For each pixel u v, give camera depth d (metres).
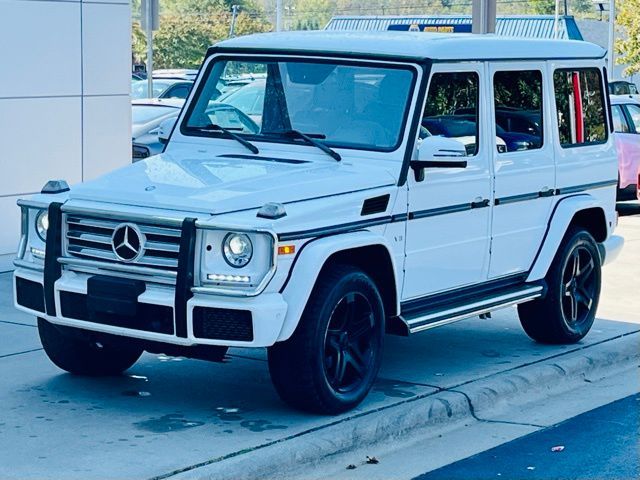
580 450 7.45
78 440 6.97
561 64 9.70
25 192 12.41
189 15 79.50
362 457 7.25
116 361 8.34
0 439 6.97
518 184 9.07
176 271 7.02
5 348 9.02
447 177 8.31
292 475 6.83
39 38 12.39
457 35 8.99
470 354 9.44
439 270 8.37
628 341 10.05
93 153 13.09
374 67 8.30
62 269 7.48
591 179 9.96
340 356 7.54
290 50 8.59
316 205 7.27
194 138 8.65
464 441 7.64
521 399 8.60
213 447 6.87
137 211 7.15
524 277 9.34
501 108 8.95
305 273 7.06
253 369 8.71
